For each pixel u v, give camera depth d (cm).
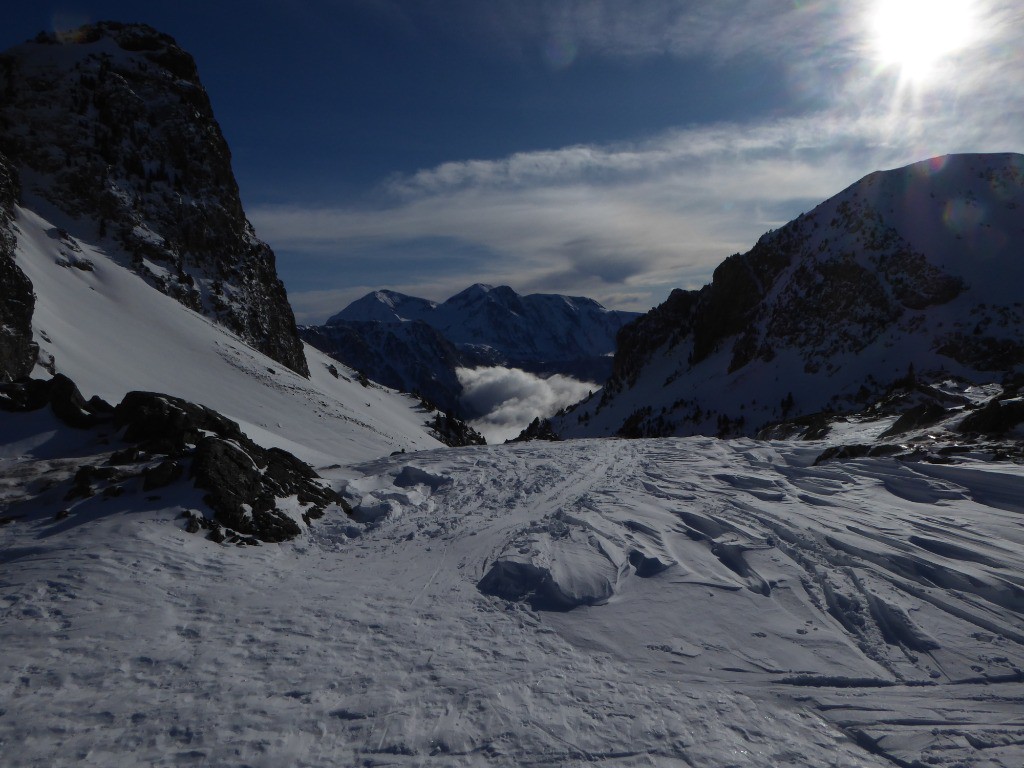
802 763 530
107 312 4919
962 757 531
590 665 713
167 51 8988
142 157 7644
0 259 2623
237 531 1117
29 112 6931
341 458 4053
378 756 541
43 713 590
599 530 1162
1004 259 11850
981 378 9556
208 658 710
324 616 841
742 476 1591
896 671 679
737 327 17288
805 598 862
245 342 7150
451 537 1201
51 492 1162
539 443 2733
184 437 1352
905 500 1242
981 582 831
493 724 587
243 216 8988
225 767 523
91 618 786
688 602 870
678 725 586
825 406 10838
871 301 12594
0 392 1497
